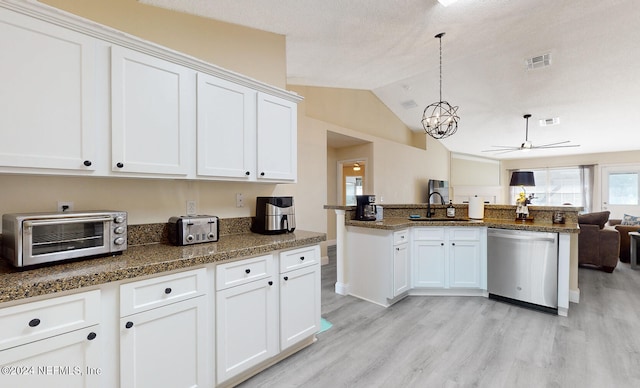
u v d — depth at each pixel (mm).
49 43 1266
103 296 1229
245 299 1732
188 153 1724
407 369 1884
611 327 2434
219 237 2105
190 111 1735
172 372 1426
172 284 1427
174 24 2043
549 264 2701
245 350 1731
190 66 1727
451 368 1890
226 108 1904
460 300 3082
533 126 6301
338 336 2324
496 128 6668
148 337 1347
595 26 3082
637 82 4297
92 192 1664
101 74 1409
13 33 1185
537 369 1866
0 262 1308
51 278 1097
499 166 9711
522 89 4895
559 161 8758
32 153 1228
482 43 3064
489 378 1783
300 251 2070
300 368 1904
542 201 9039
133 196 1812
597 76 4246
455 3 2178
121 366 1265
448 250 3184
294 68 3572
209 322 1577
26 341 1035
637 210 7531
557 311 2693
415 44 2920
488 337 2283
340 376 1820
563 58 3887
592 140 6871
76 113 1337
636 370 1844
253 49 2461
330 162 6738
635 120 5582
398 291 2992
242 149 1992
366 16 2285
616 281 3752
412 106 6598
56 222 1269
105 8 1757
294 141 2354
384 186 6496
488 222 3131
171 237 1837
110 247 1460
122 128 1472
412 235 3213
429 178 7965
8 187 1414
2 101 1164
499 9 2359
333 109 5531
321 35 2641
